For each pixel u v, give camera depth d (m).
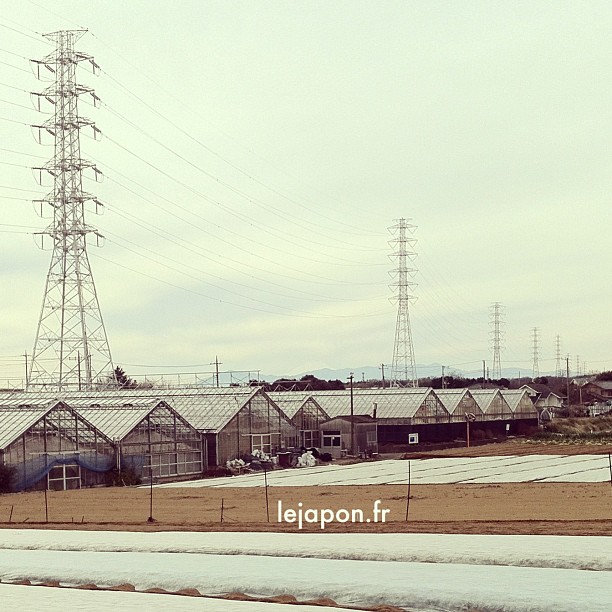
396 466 88.25
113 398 94.25
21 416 72.56
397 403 125.25
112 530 43.75
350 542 36.09
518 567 29.92
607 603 24.05
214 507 54.78
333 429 106.75
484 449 113.19
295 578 28.78
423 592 26.09
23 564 33.84
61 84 94.75
